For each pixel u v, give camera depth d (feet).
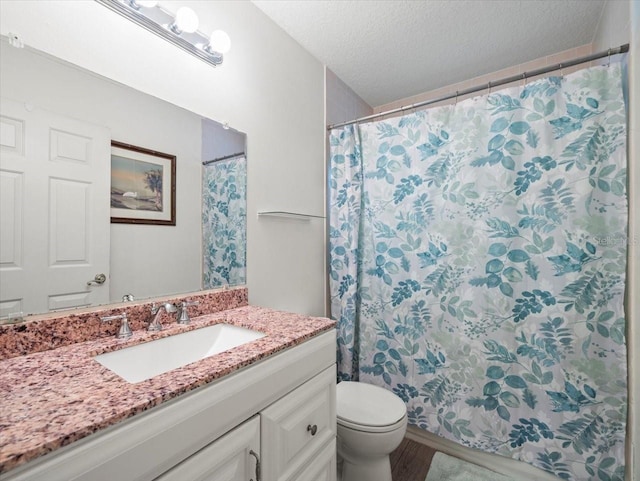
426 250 5.60
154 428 1.93
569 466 4.45
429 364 5.56
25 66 2.68
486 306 5.03
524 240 4.78
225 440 2.38
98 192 3.15
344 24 5.36
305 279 6.07
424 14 5.13
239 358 2.56
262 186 5.05
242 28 4.67
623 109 4.12
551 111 4.57
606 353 4.24
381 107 8.67
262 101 5.04
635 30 3.78
